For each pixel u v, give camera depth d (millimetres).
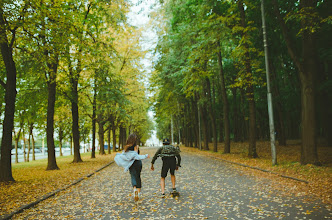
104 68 17812
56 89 17484
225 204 5996
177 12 21078
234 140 34625
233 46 20391
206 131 28922
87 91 22984
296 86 20781
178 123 44000
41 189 8609
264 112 31172
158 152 7133
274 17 16641
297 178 8695
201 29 17359
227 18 15539
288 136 31750
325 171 9242
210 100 25359
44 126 31000
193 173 11344
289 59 20031
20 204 6520
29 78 16234
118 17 17703
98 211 5805
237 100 35531
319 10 13258
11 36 11531
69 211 5914
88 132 42875
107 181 10188
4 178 10414
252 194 6918
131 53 27484
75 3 15211
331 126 18047
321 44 14602
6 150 10648
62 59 13711
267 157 16062
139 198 6887
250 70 15961
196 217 5105
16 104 17281
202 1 17766
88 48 13664
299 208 5461
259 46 18516
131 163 6516
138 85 29875
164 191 7262
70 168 15617
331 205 5562
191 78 18234
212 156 19891
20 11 9781
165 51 25594
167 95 30125
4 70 13906
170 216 5219
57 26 10883
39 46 11359
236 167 12969
